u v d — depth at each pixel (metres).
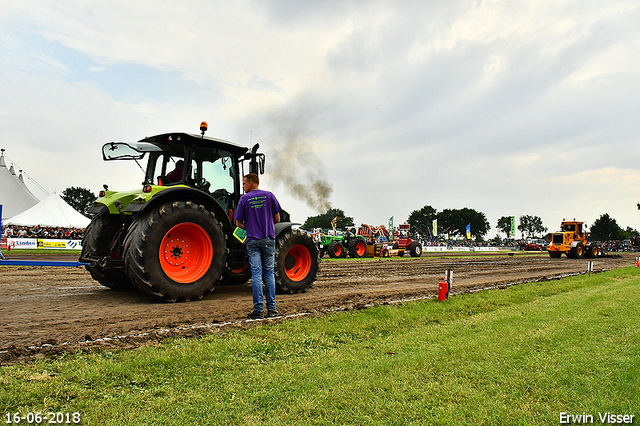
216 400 2.20
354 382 2.50
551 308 5.26
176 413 2.04
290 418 2.03
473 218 105.38
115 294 5.82
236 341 3.27
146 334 3.45
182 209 5.29
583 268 14.20
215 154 6.44
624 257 25.97
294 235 6.49
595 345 3.43
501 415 2.12
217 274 5.58
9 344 3.09
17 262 5.14
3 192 31.67
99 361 2.70
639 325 4.20
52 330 3.57
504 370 2.78
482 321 4.39
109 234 6.06
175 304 5.05
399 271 11.70
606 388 2.50
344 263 15.47
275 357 3.03
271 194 4.63
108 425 1.90
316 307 5.10
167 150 6.23
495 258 22.20
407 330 4.00
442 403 2.25
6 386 2.24
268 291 4.49
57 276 8.16
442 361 2.94
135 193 5.94
